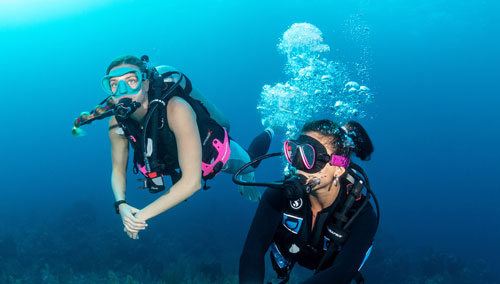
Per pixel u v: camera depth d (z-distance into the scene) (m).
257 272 1.77
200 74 114.19
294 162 1.70
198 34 102.62
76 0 87.06
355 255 1.73
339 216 1.82
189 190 2.28
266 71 113.94
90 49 95.50
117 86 2.18
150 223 22.81
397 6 78.00
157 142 2.39
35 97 98.19
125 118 2.24
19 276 12.38
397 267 16.83
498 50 85.06
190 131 2.32
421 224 46.12
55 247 15.35
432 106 106.19
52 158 85.00
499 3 72.12
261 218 1.94
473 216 61.59
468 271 18.39
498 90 96.31
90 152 88.88
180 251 17.91
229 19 99.88
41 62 94.62
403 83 101.31
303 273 15.10
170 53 104.62
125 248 14.97
